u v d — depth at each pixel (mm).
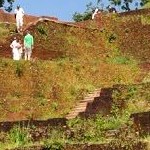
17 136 25047
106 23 46875
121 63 40812
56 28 44094
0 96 32250
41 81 34031
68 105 32938
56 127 26000
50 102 33031
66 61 36594
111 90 31062
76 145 22562
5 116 31516
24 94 33062
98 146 22438
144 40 45000
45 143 23266
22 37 41781
